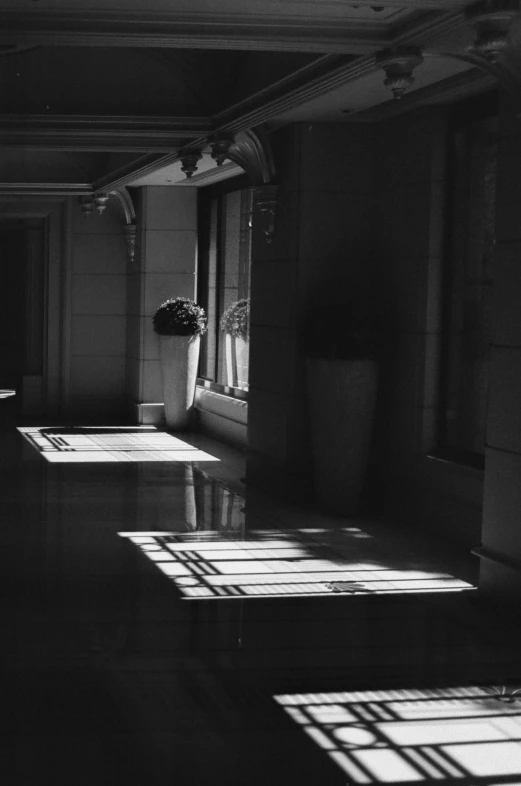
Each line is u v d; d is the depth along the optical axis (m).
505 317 5.63
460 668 4.64
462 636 5.12
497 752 3.71
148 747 3.68
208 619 5.29
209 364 13.15
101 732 3.81
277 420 8.85
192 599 5.67
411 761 3.62
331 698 4.23
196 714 4.02
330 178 8.46
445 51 5.20
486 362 7.12
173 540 7.16
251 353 9.49
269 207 8.77
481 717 4.05
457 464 7.23
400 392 7.99
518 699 4.27
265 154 8.55
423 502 7.68
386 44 5.16
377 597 5.80
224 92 7.43
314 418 8.13
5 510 8.12
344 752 3.69
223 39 5.08
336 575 6.28
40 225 14.56
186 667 4.55
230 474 10.02
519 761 3.64
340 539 7.30
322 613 5.46
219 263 12.67
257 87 6.77
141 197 13.27
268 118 7.20
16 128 7.59
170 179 12.49
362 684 4.40
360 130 8.45
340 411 7.96
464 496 7.13
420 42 5.09
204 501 8.63
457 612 5.55
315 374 8.01
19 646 4.79
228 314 12.30
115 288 14.51
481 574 5.79
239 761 3.58
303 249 8.46
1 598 5.61
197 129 7.77
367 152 8.49
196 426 13.27
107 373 14.62
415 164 7.77
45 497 8.66
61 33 4.99
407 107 7.64
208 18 4.92
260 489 9.20
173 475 9.88
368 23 4.98
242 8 4.79
